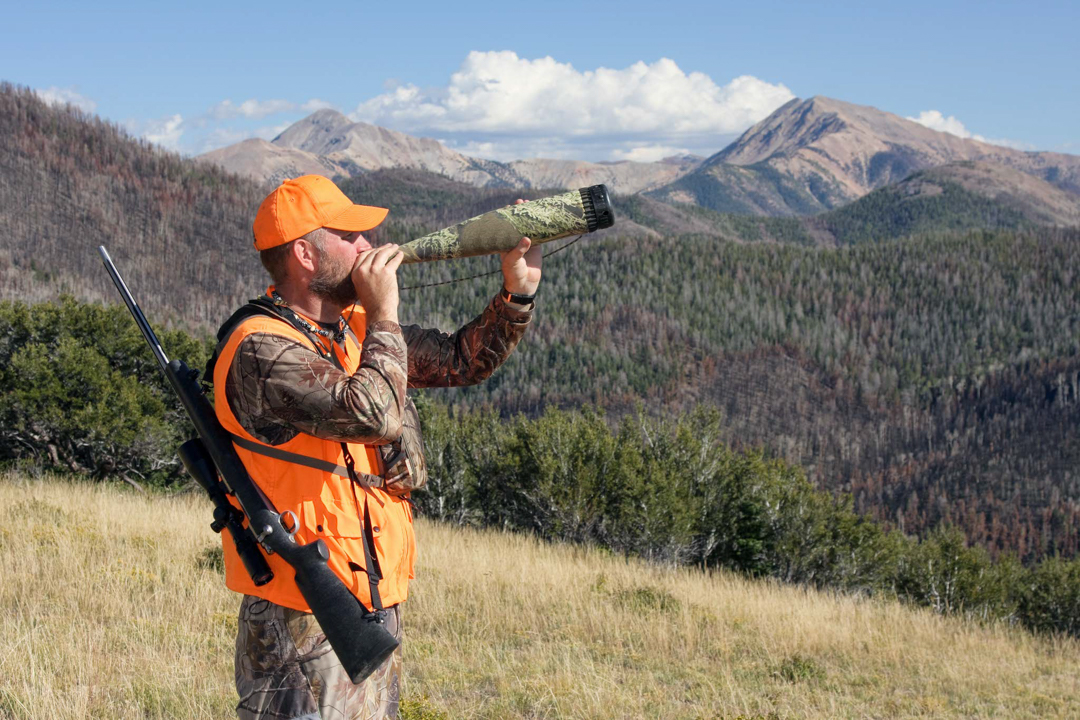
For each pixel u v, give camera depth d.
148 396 20.94
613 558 14.89
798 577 22.78
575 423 23.09
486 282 170.50
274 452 1.78
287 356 1.72
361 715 1.85
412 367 2.22
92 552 7.48
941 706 7.07
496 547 13.04
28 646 4.62
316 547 1.71
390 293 1.84
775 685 6.84
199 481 1.86
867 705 6.81
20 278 180.88
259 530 1.72
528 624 7.39
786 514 22.94
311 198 1.86
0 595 5.92
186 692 4.39
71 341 20.27
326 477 1.79
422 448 2.01
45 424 19.59
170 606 6.25
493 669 5.88
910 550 25.55
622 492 20.62
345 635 1.68
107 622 5.79
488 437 24.16
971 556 24.64
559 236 2.06
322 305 1.92
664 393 197.88
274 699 1.79
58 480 17.00
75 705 3.90
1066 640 13.23
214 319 196.12
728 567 23.31
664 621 8.10
